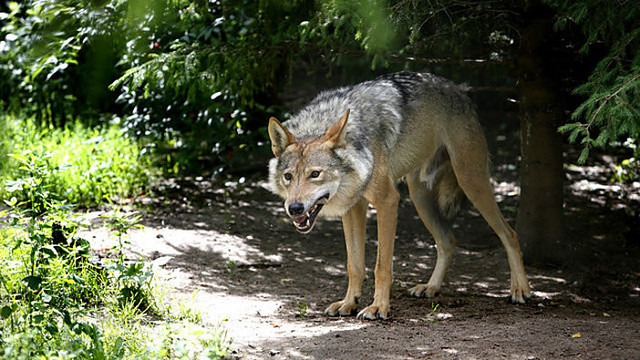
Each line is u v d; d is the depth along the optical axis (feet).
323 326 28.25
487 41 41.04
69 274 25.93
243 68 37.68
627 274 38.73
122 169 51.80
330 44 37.37
